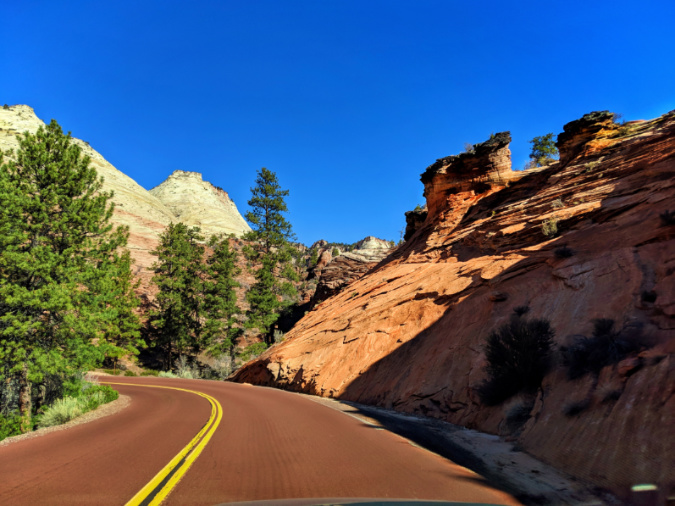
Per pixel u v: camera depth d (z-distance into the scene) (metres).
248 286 77.12
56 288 19.83
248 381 33.88
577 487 5.94
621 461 5.97
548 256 16.55
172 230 65.75
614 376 7.90
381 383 17.52
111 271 23.11
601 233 15.76
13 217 20.36
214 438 9.26
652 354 7.61
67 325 20.66
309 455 7.61
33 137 22.02
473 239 24.34
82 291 21.86
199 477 6.13
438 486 5.80
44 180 21.70
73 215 21.69
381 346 19.94
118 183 112.38
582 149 23.27
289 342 31.80
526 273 16.73
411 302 21.44
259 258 65.75
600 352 8.70
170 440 9.20
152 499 5.12
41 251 20.06
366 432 10.16
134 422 12.45
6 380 19.80
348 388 19.19
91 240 23.33
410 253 31.81
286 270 66.62
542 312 13.62
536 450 7.90
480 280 18.53
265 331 56.34
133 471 6.55
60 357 19.80
